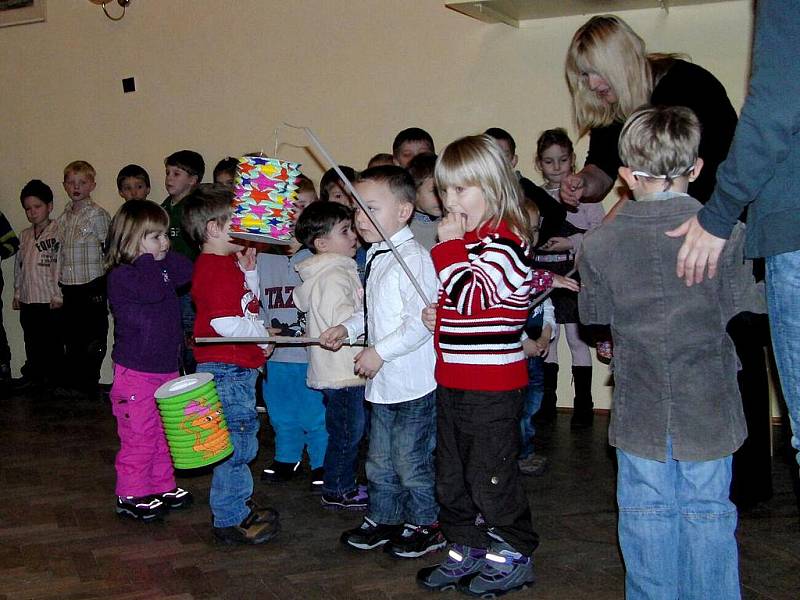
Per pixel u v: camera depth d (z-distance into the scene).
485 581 2.54
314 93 5.45
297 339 2.86
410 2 5.16
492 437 2.45
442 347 2.49
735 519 2.07
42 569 2.82
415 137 4.35
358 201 2.51
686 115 2.05
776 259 1.76
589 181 2.94
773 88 1.64
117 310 3.26
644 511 2.08
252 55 5.59
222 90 5.69
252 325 2.89
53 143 6.17
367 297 2.82
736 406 2.06
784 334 1.78
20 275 5.93
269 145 5.61
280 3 5.48
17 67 6.20
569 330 4.60
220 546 2.98
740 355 2.99
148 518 3.25
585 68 2.63
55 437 4.58
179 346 3.39
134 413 3.24
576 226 4.52
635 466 2.09
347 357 3.14
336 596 2.58
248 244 2.95
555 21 4.82
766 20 1.66
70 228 5.64
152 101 5.88
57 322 5.80
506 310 2.43
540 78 4.89
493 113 5.02
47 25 6.08
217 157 5.75
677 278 2.00
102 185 6.07
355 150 5.39
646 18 4.64
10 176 6.28
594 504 3.34
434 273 2.70
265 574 2.75
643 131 2.04
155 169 5.93
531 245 2.50
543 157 4.36
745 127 1.67
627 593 2.16
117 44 5.93
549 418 4.74
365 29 5.28
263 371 3.69
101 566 2.84
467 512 2.58
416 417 2.73
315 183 5.49
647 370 2.05
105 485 3.72
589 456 4.02
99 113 6.03
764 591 2.54
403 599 2.55
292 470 3.72
